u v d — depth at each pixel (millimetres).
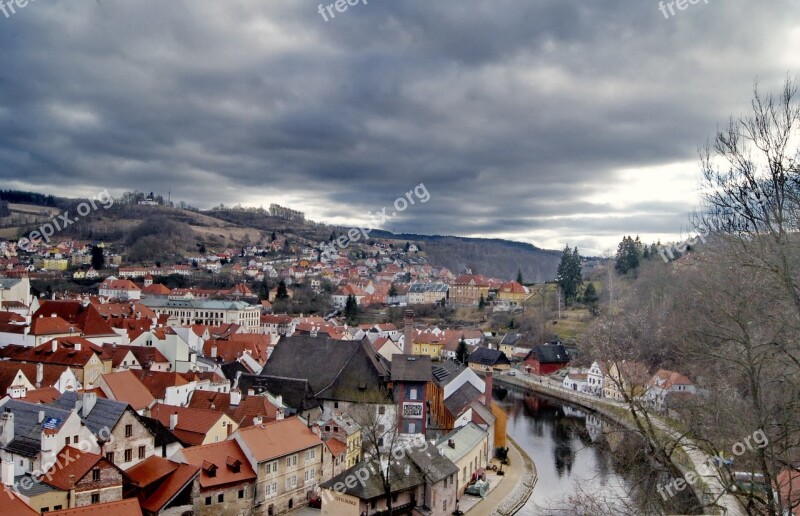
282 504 76438
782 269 34812
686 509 64250
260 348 155000
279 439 77500
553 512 76188
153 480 64562
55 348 116375
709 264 45562
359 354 111625
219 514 68625
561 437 123312
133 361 124250
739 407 43375
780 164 35094
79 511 48500
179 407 86125
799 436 41344
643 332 114375
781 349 36344
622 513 50812
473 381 117812
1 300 177125
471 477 92875
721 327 39000
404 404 101688
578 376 173750
